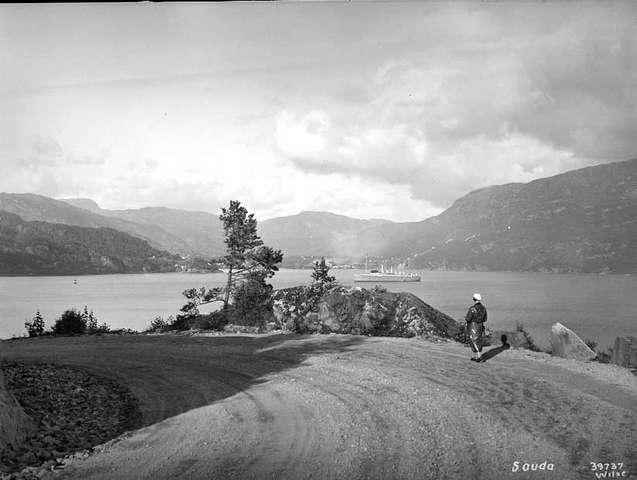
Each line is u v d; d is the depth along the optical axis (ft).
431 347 55.01
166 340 72.74
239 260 110.52
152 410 35.88
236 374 46.19
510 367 41.93
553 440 24.47
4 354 63.82
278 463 23.75
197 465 24.14
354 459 23.57
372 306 82.53
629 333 255.70
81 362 56.29
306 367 46.75
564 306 424.46
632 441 23.98
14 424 28.63
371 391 36.04
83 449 27.63
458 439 25.31
